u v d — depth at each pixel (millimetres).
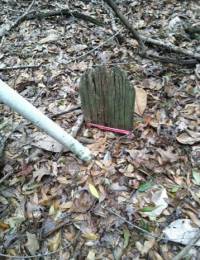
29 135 722
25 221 587
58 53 957
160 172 628
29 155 680
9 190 632
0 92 522
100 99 668
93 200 597
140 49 923
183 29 1000
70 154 667
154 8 1125
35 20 1103
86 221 574
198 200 584
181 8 1116
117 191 605
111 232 557
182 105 753
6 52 989
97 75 636
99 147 680
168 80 816
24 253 550
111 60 905
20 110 549
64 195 612
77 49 960
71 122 739
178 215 570
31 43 1011
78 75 870
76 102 789
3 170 661
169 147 665
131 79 833
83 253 540
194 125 703
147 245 540
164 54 914
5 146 705
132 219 569
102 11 1135
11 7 1206
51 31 1045
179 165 637
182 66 863
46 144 689
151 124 708
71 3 1193
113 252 537
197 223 558
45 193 620
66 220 579
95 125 718
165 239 542
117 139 693
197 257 519
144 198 594
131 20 1071
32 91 841
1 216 598
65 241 556
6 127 749
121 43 968
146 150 662
